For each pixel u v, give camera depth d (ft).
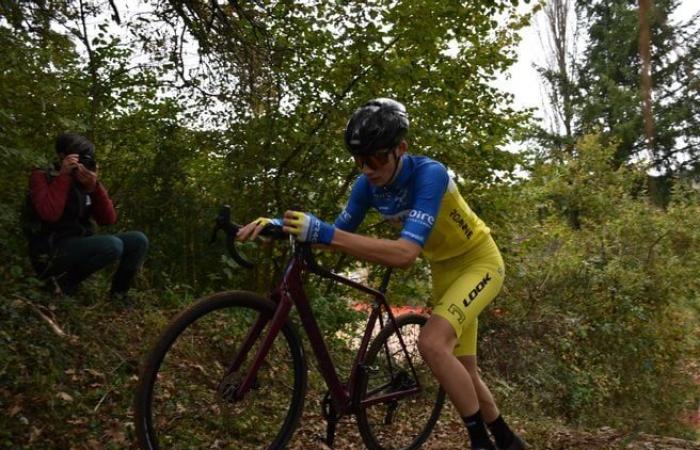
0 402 8.41
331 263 18.54
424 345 7.99
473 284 8.42
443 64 17.15
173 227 17.07
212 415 8.64
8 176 13.76
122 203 16.92
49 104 14.79
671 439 14.58
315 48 16.49
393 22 15.99
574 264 25.04
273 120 16.61
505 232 20.75
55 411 8.68
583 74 57.57
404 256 7.36
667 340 26.91
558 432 13.91
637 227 28.07
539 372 20.89
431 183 7.76
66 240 12.22
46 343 10.15
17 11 14.67
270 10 16.90
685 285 28.45
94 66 16.33
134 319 12.76
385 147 7.51
